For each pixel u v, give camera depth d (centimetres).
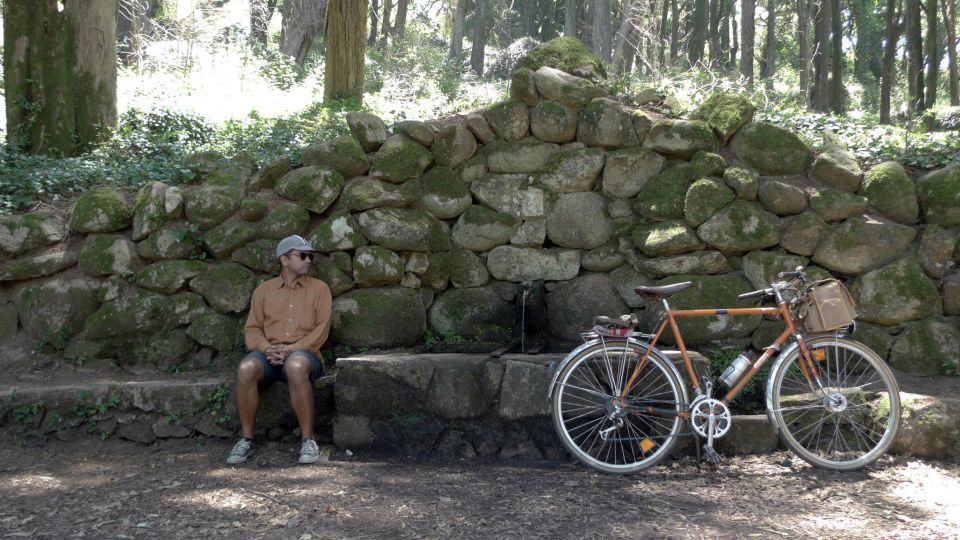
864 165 511
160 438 459
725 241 482
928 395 425
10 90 681
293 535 315
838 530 319
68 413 457
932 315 462
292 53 1930
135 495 368
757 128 496
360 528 323
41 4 683
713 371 475
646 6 1830
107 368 504
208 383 464
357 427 448
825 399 407
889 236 469
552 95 530
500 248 536
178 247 515
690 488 375
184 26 1522
